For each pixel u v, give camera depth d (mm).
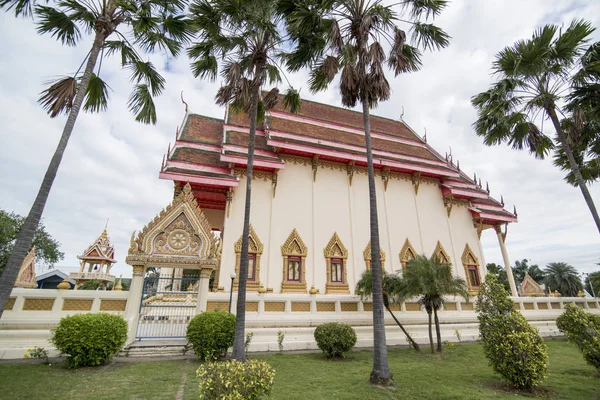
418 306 13961
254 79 9547
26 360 7875
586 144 13164
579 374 8211
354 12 9469
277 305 11586
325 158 17281
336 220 16547
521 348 6824
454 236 19297
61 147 6844
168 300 14516
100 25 8242
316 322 11609
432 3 9500
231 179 14055
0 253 27953
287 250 14945
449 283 10742
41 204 6355
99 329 7680
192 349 9219
